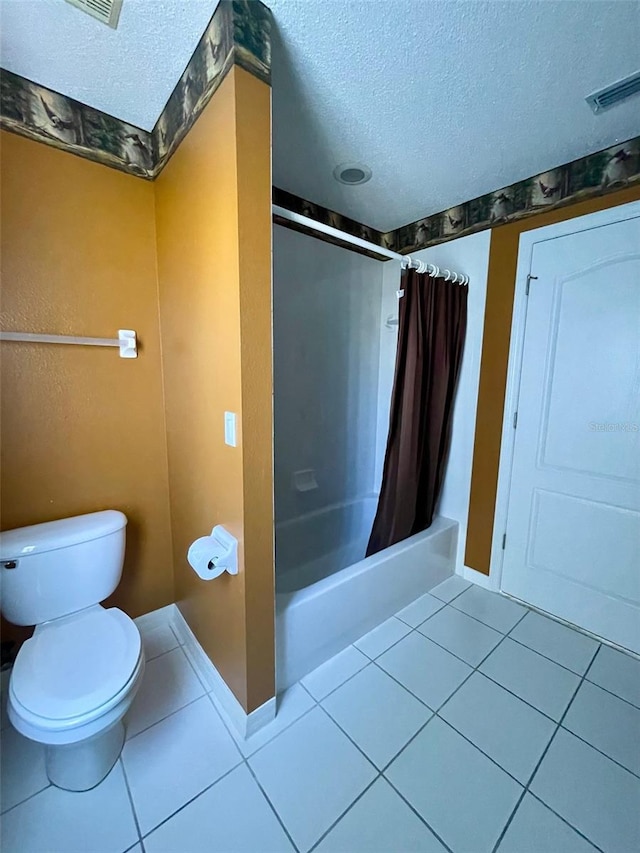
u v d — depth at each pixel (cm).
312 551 247
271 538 132
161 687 158
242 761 128
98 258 157
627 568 178
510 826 111
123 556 162
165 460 187
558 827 111
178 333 158
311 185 196
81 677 114
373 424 284
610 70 121
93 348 160
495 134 154
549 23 105
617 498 178
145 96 141
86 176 151
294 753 131
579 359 183
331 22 104
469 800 118
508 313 206
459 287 219
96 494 168
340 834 109
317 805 116
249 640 131
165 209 157
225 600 141
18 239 139
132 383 172
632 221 163
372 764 128
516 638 188
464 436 233
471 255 219
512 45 112
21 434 148
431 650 180
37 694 108
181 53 120
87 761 118
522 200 194
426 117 144
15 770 125
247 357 116
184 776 124
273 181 192
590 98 134
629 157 161
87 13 103
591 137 157
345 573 179
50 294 148
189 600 177
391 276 264
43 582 139
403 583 207
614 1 99
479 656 176
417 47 112
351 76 123
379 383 281
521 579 215
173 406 173
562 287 186
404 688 158
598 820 113
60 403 155
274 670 141
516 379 206
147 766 126
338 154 168
